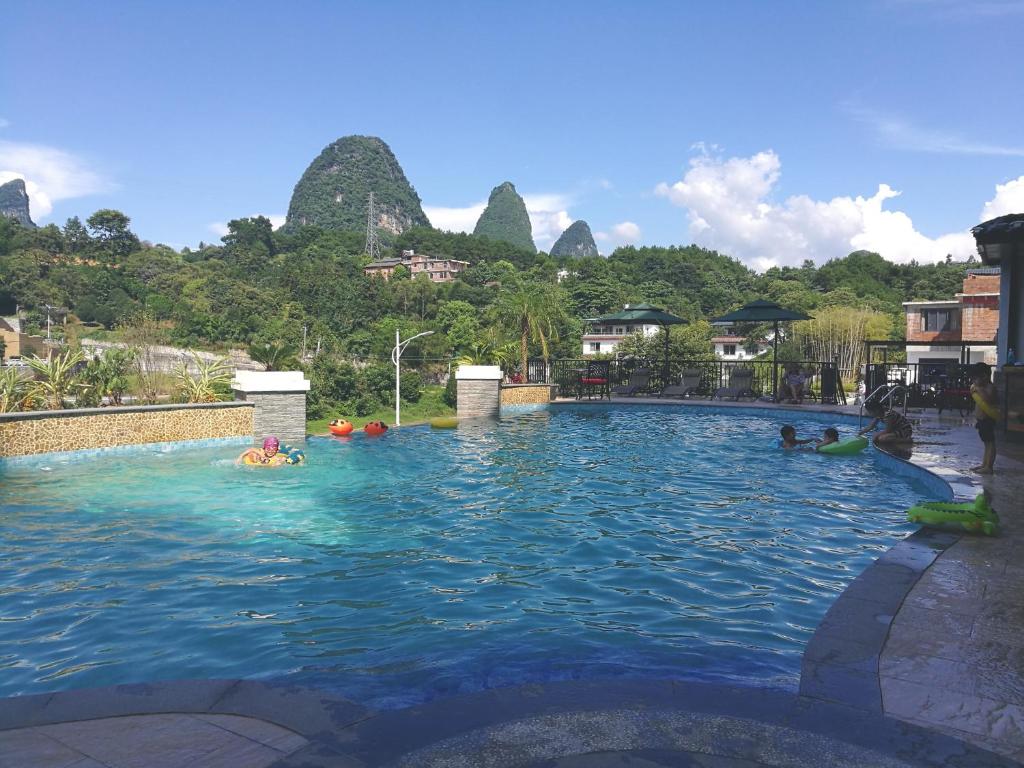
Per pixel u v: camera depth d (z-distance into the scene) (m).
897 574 4.77
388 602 4.86
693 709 2.85
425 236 176.12
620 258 136.38
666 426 16.25
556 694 3.00
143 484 9.30
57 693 3.05
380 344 69.19
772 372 24.23
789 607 4.68
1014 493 7.30
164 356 26.56
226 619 4.57
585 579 5.33
